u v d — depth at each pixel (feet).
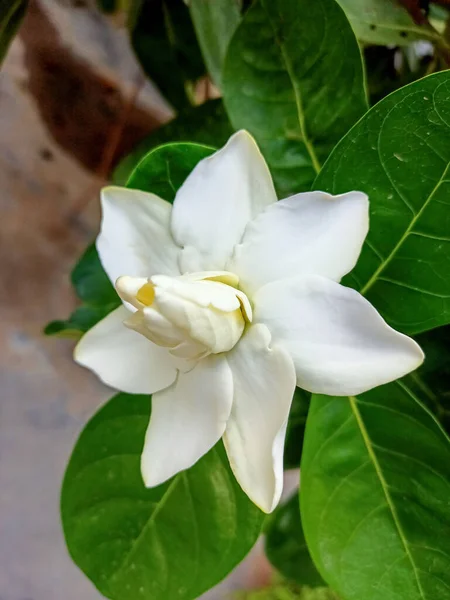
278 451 0.42
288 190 0.61
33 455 1.62
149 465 0.48
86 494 0.62
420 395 0.68
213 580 0.59
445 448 0.53
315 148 0.60
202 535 0.60
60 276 1.54
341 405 0.56
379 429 0.55
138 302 0.44
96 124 1.15
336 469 0.55
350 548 0.54
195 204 0.49
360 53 0.57
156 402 0.50
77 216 1.51
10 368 1.60
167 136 0.84
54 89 1.13
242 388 0.46
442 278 0.51
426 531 0.54
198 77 0.96
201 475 0.60
